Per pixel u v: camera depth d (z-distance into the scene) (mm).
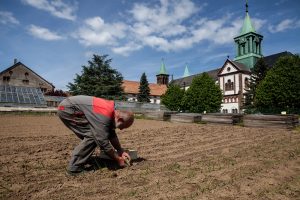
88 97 4562
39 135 9992
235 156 6016
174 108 60094
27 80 59594
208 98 51125
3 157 5855
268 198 3449
